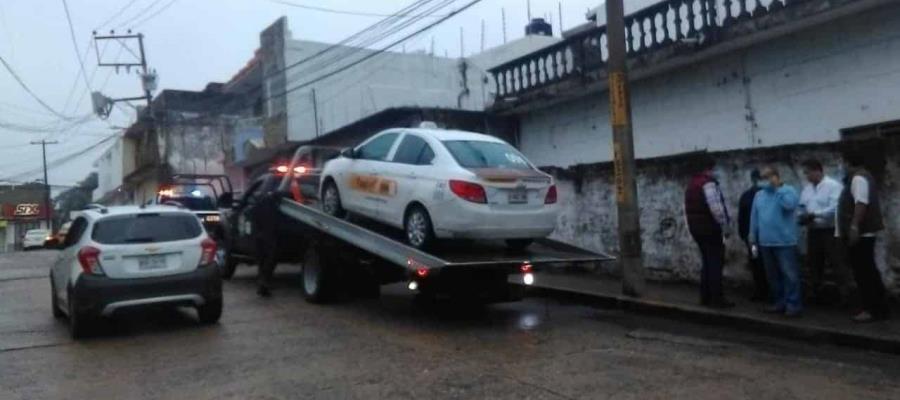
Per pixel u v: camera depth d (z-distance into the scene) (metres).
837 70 11.60
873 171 8.97
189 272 9.07
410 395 5.95
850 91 11.42
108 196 49.59
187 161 35.66
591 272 12.99
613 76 10.45
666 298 10.13
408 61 27.80
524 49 26.97
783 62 12.48
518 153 9.89
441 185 8.74
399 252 8.75
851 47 11.38
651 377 6.39
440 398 5.84
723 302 9.31
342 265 10.62
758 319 8.48
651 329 8.74
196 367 7.11
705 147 14.06
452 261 8.43
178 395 6.16
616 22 10.41
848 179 8.27
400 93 27.55
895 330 7.64
